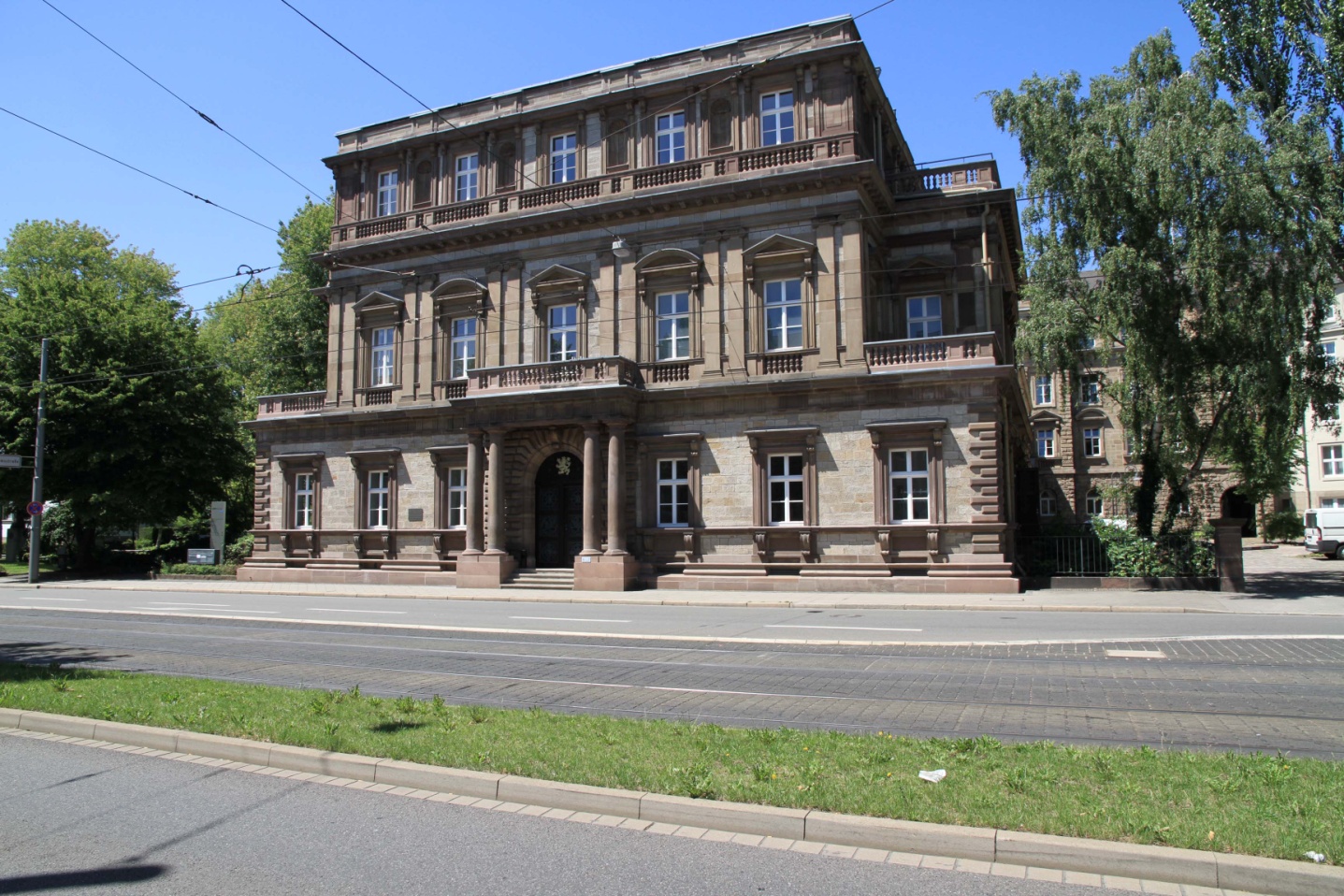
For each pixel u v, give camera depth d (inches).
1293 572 1419.8
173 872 221.5
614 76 1346.0
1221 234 1007.6
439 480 1386.6
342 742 316.8
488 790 273.6
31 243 2159.2
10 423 1724.9
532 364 1258.6
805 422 1168.8
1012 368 1120.2
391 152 1499.8
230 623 816.9
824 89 1210.6
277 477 1519.4
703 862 222.1
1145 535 1173.1
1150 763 277.7
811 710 393.7
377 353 1485.0
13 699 400.8
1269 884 196.7
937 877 210.8
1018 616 832.9
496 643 643.5
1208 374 1066.1
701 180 1248.2
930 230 1267.2
